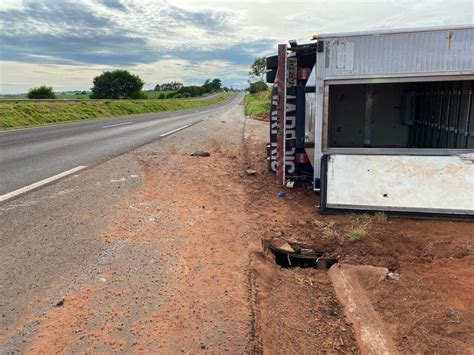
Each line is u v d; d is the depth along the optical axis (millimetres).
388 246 4160
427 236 4387
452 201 4918
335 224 4855
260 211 5395
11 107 22219
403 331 2744
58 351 2406
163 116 31156
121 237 4246
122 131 16469
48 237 4242
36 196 5844
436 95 7117
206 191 6371
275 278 3562
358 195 5230
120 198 5797
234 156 10109
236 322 2732
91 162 8703
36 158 9164
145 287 3174
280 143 6801
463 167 5129
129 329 2627
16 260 3674
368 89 8195
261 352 2475
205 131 16734
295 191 6504
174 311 2842
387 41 5344
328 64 5629
